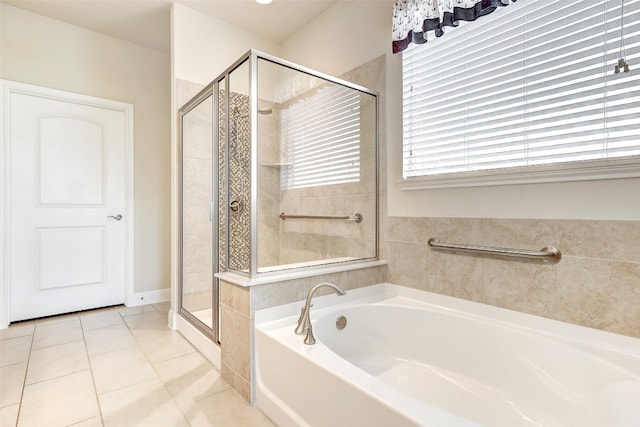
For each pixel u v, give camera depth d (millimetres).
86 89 3023
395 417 976
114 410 1563
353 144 2166
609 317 1331
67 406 1589
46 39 2836
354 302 1985
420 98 2029
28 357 2100
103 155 3131
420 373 1737
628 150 1307
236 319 1743
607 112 1353
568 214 1436
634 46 1287
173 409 1579
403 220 2111
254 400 1624
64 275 2957
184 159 2586
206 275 2219
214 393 1718
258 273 1755
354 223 2170
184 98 2656
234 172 1932
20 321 2758
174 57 2609
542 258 1494
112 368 1969
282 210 1873
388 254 2199
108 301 3189
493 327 1578
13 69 2688
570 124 1447
